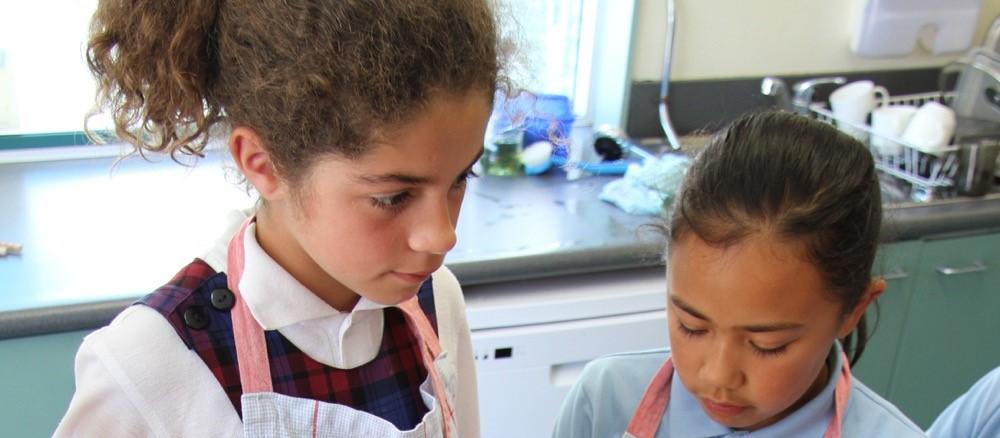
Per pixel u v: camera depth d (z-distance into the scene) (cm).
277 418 74
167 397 71
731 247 76
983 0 237
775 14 221
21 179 177
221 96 66
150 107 68
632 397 95
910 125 196
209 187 177
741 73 225
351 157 61
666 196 172
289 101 61
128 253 148
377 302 71
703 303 76
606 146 204
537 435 167
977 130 198
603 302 162
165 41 65
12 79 178
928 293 189
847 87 210
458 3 62
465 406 100
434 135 61
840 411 84
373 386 80
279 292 74
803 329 76
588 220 172
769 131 81
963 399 114
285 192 67
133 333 71
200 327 73
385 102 59
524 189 189
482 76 63
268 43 62
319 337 77
